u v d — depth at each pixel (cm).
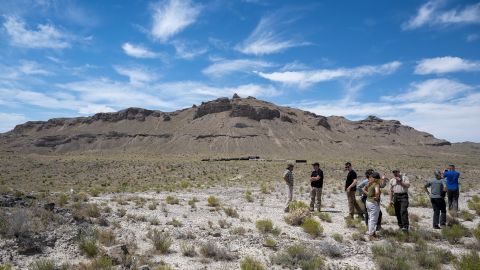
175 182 5025
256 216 1731
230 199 2522
